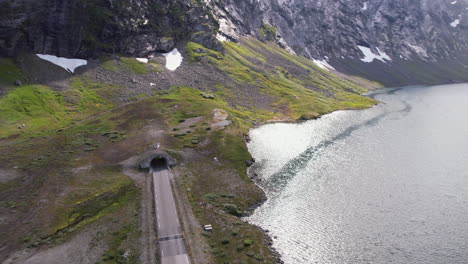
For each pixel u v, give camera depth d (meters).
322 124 149.62
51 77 149.12
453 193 74.62
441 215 64.94
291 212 68.88
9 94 130.50
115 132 115.56
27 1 152.62
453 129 136.00
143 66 180.75
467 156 100.25
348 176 87.00
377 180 83.62
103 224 63.00
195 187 79.44
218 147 104.00
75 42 164.88
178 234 58.38
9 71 141.12
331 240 57.91
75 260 52.97
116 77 164.75
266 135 128.38
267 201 74.69
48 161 91.31
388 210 67.75
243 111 157.62
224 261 51.50
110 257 53.12
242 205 72.25
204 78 187.88
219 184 82.12
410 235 58.25
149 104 144.88
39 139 108.56
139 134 112.06
